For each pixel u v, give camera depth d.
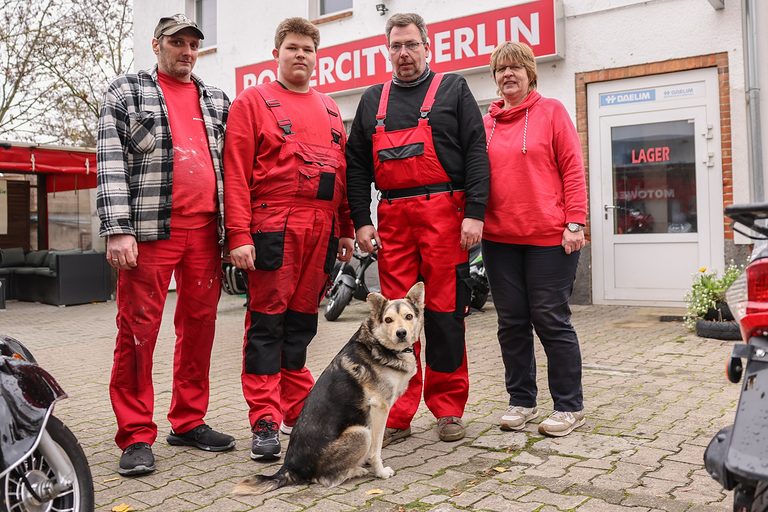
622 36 8.48
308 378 4.04
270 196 3.64
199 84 3.75
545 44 8.73
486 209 3.94
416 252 3.87
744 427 1.69
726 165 7.89
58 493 2.34
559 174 3.91
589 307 8.71
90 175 12.98
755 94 6.96
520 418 3.96
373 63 10.17
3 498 2.29
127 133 3.42
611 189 8.73
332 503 2.95
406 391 3.90
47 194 14.22
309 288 3.84
